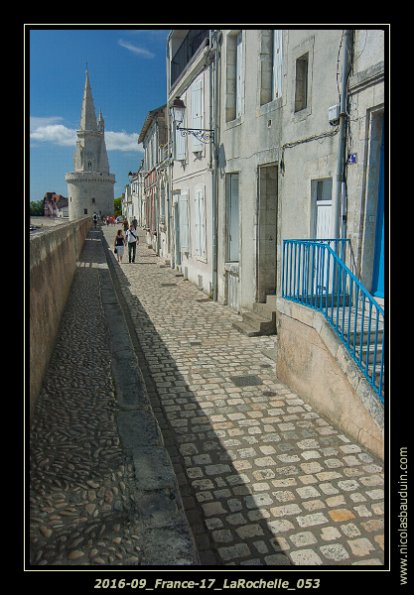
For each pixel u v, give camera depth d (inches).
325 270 253.4
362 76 215.5
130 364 231.6
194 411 220.1
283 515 144.1
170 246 741.9
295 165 283.4
